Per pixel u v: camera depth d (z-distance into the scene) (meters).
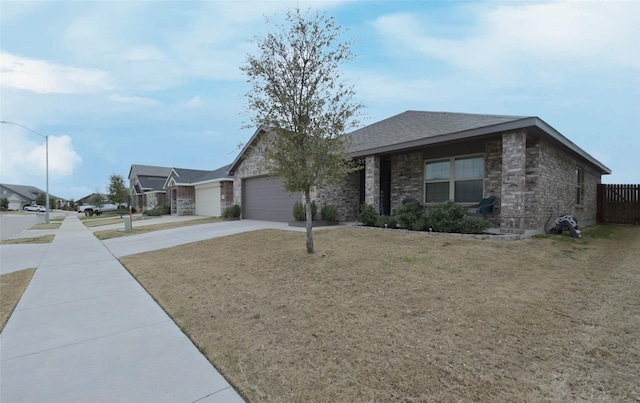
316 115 6.09
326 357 2.81
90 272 6.57
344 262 5.74
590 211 13.69
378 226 9.81
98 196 41.66
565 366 2.58
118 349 3.12
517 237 7.40
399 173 11.67
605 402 2.15
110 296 4.88
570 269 5.34
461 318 3.46
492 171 9.15
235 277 5.51
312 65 6.05
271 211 14.86
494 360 2.67
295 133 6.04
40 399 2.32
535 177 8.45
